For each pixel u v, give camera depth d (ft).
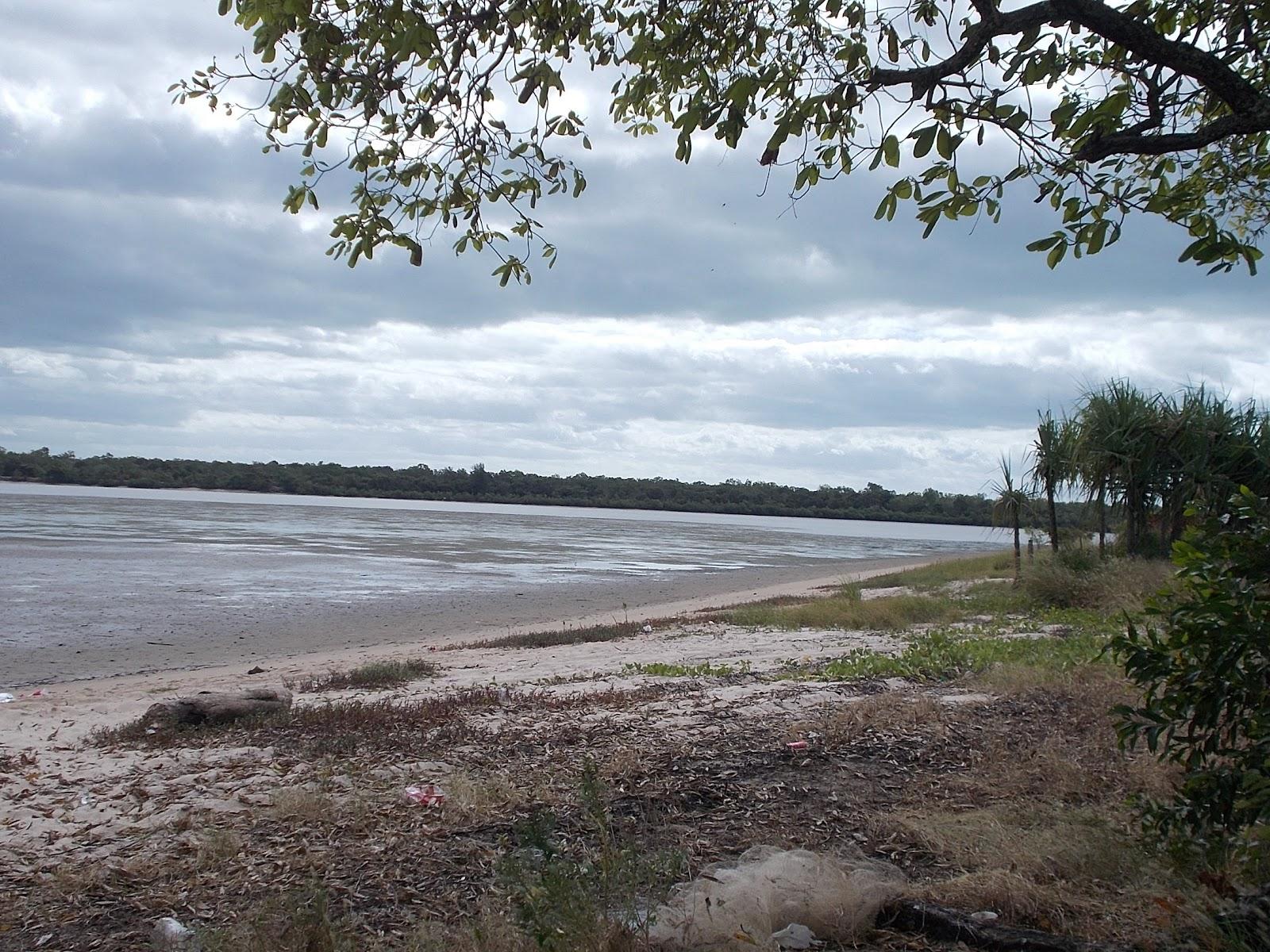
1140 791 17.34
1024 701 27.09
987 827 16.08
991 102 14.57
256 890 15.06
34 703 34.45
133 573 93.61
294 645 57.77
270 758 23.20
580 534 224.12
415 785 20.48
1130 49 13.23
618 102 18.72
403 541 163.53
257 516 235.81
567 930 11.12
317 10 15.17
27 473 430.61
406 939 12.87
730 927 12.21
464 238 17.98
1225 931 11.54
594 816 13.38
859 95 14.65
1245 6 15.28
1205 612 11.85
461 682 37.50
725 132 14.42
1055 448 68.23
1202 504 13.44
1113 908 12.86
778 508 522.06
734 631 54.44
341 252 16.84
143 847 17.25
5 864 16.58
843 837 16.87
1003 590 65.46
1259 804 11.76
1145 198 15.90
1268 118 12.86
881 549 219.61
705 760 21.99
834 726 24.44
